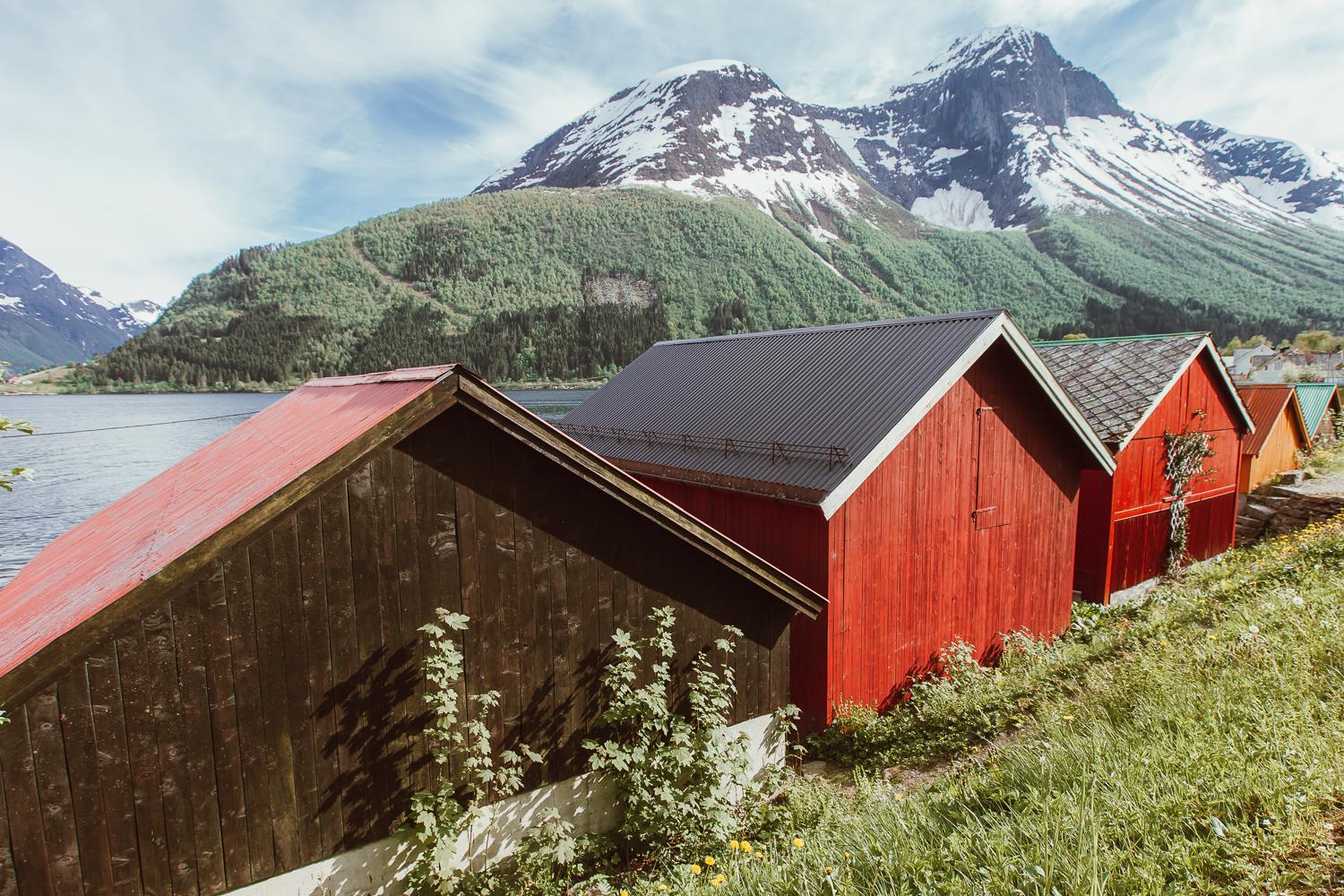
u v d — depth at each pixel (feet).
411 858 18.83
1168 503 52.03
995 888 11.98
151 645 15.43
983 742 25.17
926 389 31.19
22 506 99.40
